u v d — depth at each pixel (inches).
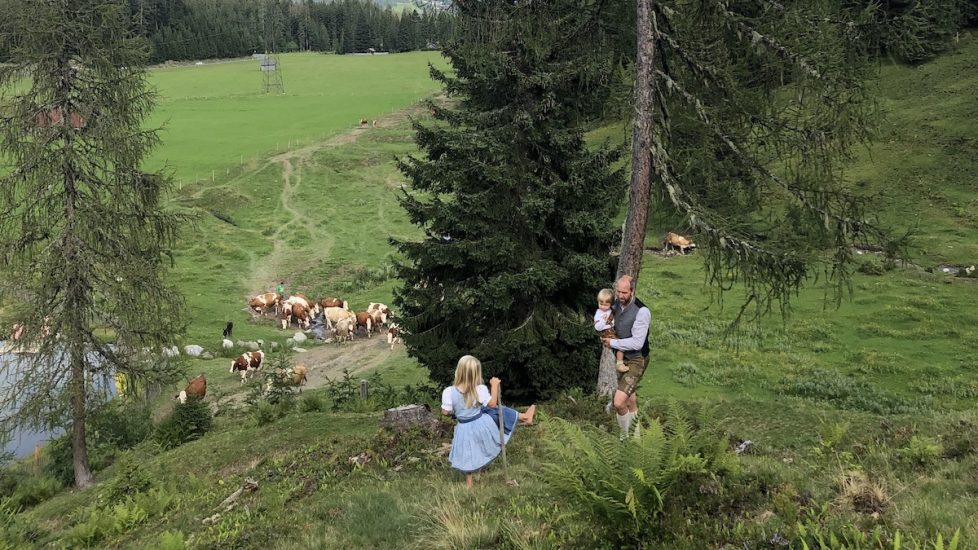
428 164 661.3
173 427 787.4
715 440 208.7
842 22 388.2
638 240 459.5
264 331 1434.5
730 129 436.1
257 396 932.0
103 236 741.3
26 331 727.7
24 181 725.3
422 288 692.7
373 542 243.3
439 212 642.8
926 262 1325.0
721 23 416.8
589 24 519.8
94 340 761.0
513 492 266.7
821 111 399.5
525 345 614.5
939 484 214.5
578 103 615.2
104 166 767.1
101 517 420.5
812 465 273.0
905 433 312.8
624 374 274.8
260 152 2906.0
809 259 404.2
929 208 1536.7
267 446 601.0
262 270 1819.6
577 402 468.1
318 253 1955.0
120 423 859.4
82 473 744.3
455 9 514.9
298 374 1034.1
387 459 378.0
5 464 863.7
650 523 171.6
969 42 2130.9
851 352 946.1
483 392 297.4
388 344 1357.0
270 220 2214.6
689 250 1605.6
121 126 746.8
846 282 411.8
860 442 323.9
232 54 7012.8
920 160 1695.4
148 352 824.9
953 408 735.7
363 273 1811.0
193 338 1337.4
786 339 1023.6
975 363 874.8
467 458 293.4
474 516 231.3
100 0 732.0
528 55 588.1
